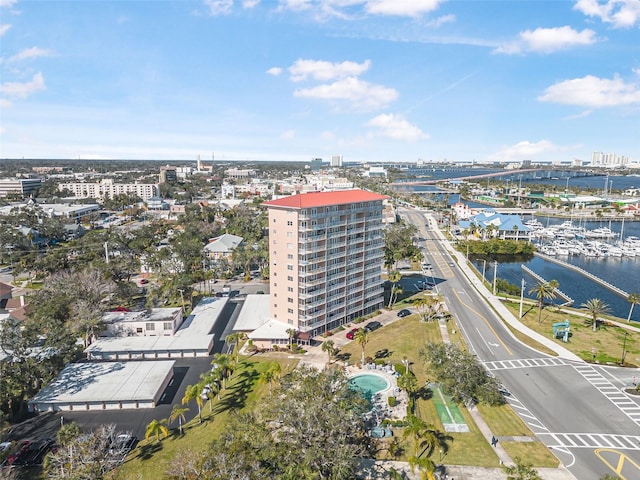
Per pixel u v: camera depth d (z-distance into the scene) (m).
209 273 163.12
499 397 82.88
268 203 111.75
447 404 83.56
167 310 125.56
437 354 88.94
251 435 62.78
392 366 98.62
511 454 68.38
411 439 72.25
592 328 121.75
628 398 85.06
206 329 119.31
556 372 95.81
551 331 119.62
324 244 114.25
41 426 78.88
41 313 108.75
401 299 148.38
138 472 65.31
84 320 108.00
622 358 101.69
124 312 124.56
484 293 155.00
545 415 79.50
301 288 110.31
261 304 133.88
